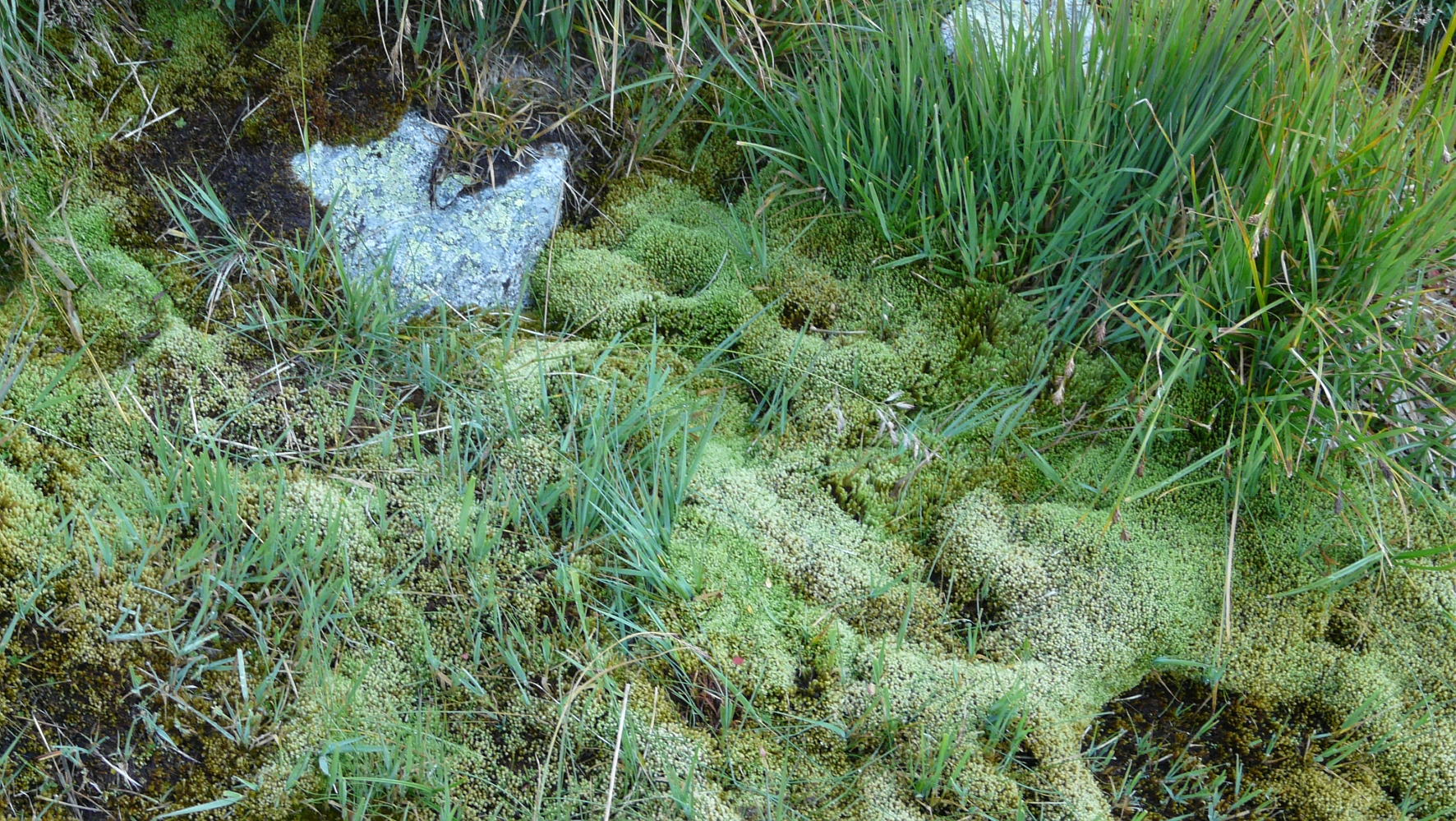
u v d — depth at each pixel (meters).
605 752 1.97
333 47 2.52
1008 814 1.98
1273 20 2.32
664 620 2.11
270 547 2.02
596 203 2.67
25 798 1.83
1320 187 2.19
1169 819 2.07
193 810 1.83
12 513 2.02
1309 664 2.18
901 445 2.35
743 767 1.98
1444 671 2.19
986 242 2.46
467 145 2.53
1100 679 2.16
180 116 2.42
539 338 2.46
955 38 2.46
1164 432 2.38
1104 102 2.35
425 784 1.90
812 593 2.18
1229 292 2.28
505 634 2.07
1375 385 2.32
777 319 2.50
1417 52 2.95
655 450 2.23
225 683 1.96
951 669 2.10
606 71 2.63
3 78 2.30
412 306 2.42
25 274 2.25
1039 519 2.29
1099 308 2.43
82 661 1.92
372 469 2.21
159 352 2.25
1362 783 2.10
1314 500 2.32
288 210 2.42
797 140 2.61
